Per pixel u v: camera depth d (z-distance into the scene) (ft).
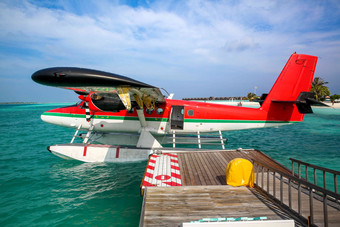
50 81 14.87
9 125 64.18
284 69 28.45
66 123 30.66
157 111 29.09
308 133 51.29
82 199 16.29
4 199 16.21
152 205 11.58
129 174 21.70
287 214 10.68
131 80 15.93
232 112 29.12
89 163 25.48
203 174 17.10
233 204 11.74
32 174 21.61
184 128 29.89
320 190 8.65
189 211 10.92
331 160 27.17
